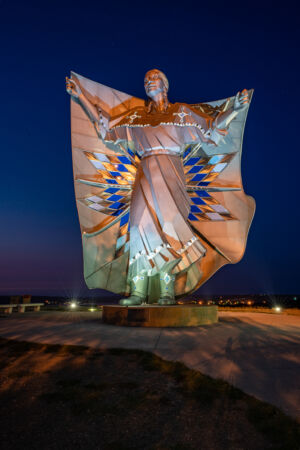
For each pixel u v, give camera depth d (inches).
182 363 363.9
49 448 209.6
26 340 478.3
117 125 700.0
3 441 216.4
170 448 210.8
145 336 505.0
